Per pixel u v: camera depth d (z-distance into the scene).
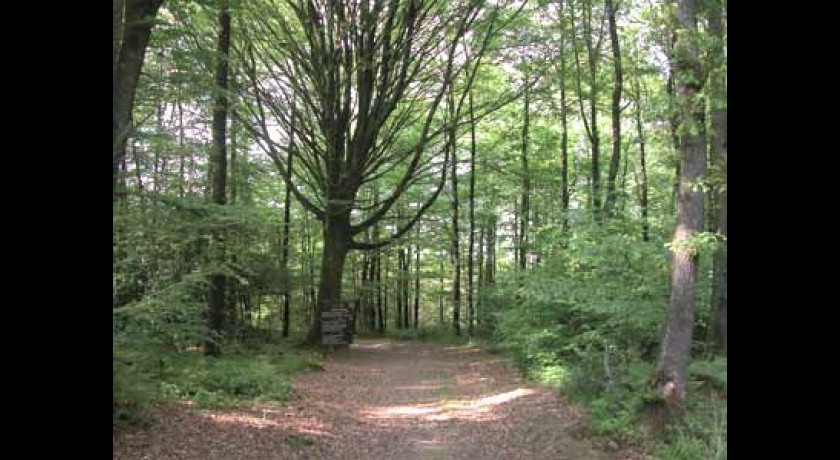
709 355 13.15
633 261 12.93
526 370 16.61
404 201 36.59
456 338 31.31
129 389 8.52
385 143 25.72
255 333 23.03
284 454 8.85
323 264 24.27
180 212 11.51
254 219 13.05
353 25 22.70
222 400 11.24
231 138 22.19
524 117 30.67
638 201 22.52
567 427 10.45
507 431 10.94
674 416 9.30
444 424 12.06
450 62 24.94
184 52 12.52
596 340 13.55
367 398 14.84
